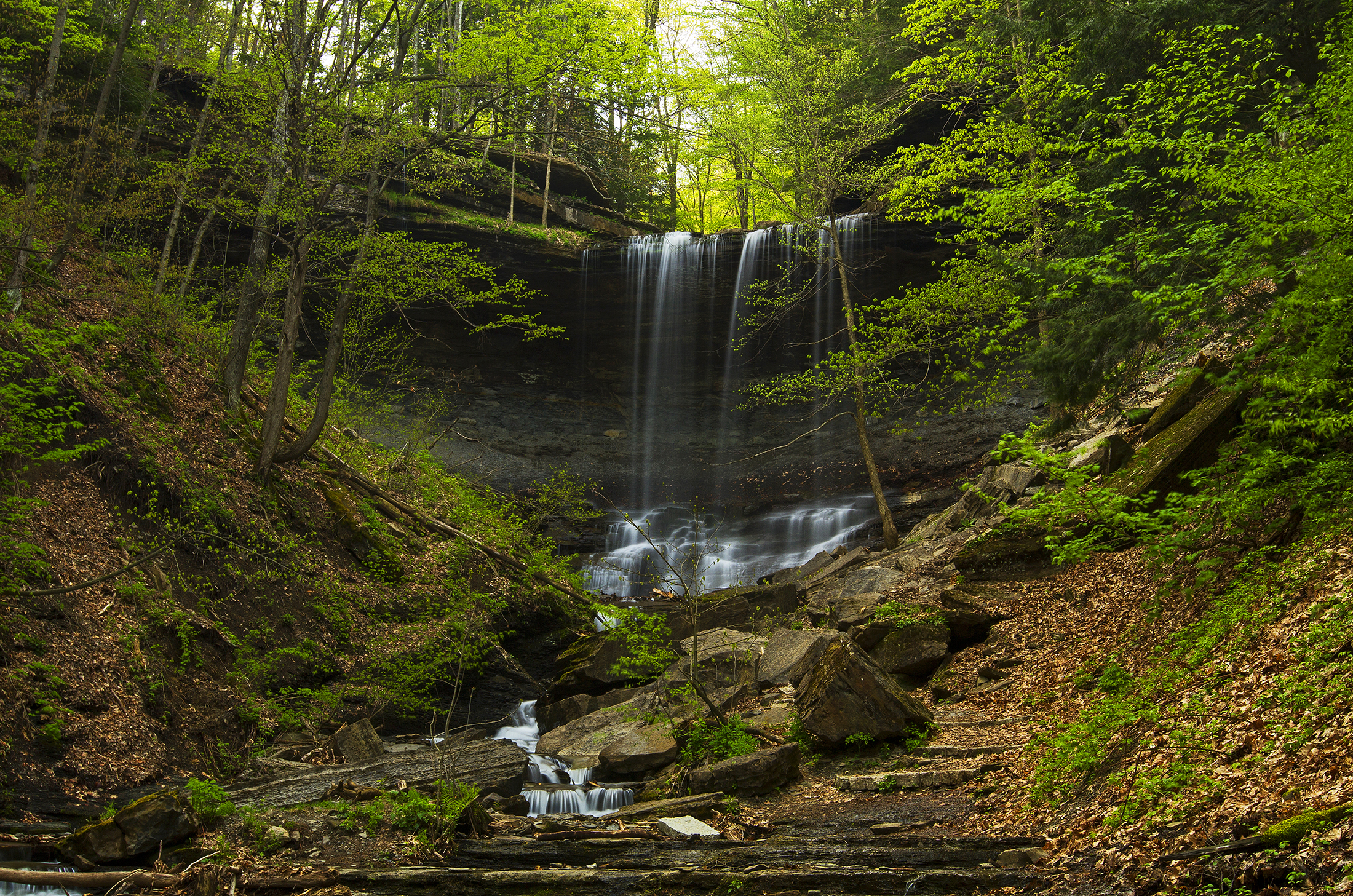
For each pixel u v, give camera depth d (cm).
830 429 3155
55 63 1833
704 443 3309
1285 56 1285
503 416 3222
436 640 1692
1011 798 877
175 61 2095
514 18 1552
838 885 718
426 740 1513
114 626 1238
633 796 1149
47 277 1741
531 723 1712
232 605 1488
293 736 1359
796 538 2680
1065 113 1639
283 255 2386
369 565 1812
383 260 1814
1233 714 729
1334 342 750
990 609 1405
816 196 2369
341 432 2219
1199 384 1426
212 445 1739
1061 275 1347
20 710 1038
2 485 1171
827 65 2200
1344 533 880
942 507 2419
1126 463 1444
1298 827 533
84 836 851
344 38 1673
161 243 2506
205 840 890
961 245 2744
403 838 937
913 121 2898
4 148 1989
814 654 1425
